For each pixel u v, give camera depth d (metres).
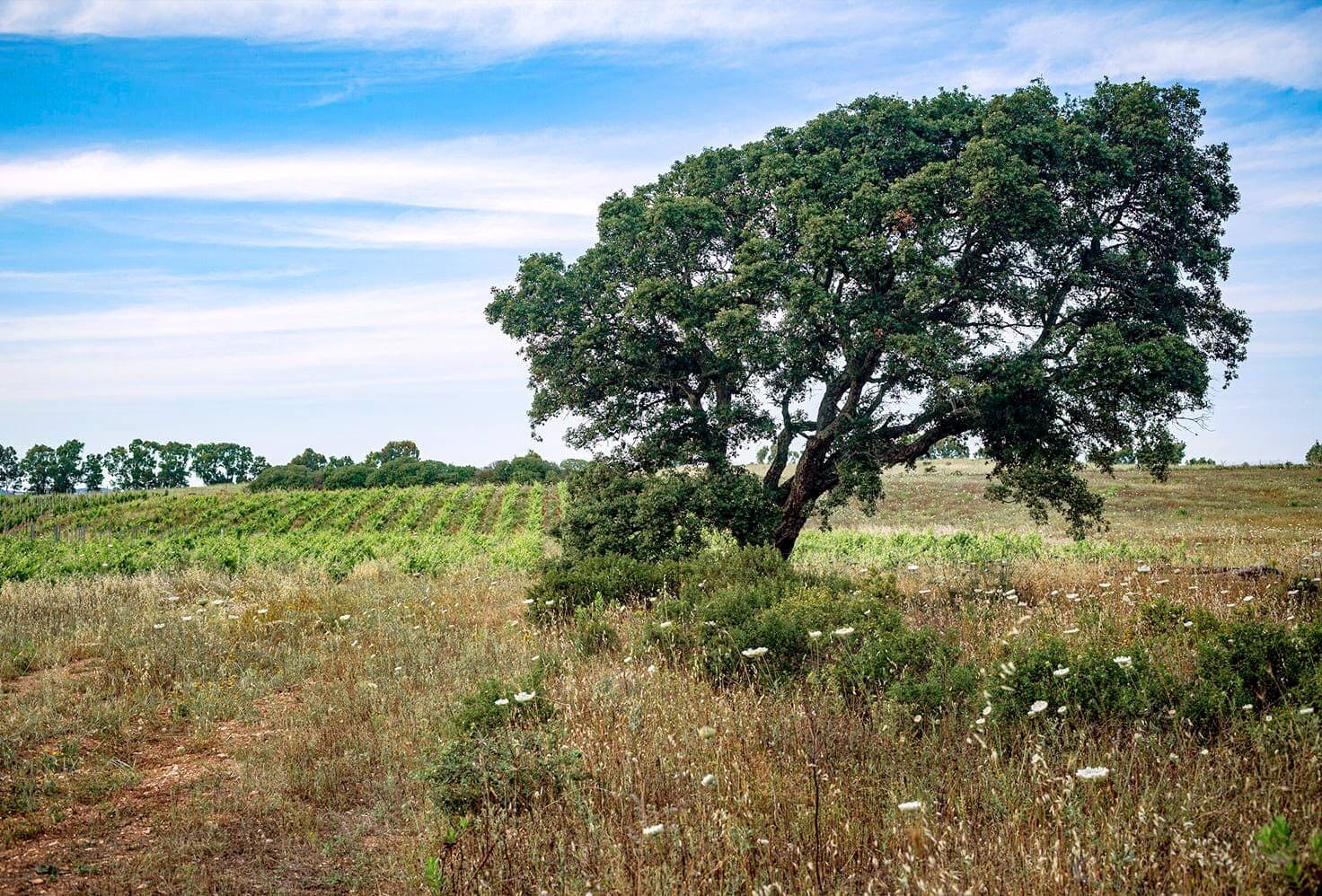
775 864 4.76
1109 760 5.56
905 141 17.73
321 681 10.09
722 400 19.39
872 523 43.38
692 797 5.63
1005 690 6.86
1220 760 5.56
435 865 4.66
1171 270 17.44
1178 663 7.91
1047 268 17.17
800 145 18.97
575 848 5.05
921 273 15.77
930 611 12.41
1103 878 4.11
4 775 7.19
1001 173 15.30
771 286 16.75
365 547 33.88
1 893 5.12
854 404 18.34
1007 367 15.83
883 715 6.93
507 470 75.94
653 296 17.98
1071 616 10.98
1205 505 42.59
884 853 4.67
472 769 6.07
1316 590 12.62
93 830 6.15
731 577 13.55
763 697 7.79
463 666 10.04
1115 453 17.16
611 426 19.39
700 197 19.55
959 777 5.75
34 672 10.88
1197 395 15.62
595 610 12.59
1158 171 17.22
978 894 4.08
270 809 6.44
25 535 45.81
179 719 8.86
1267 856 3.82
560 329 19.58
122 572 23.14
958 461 69.44
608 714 7.29
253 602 15.19
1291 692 6.45
